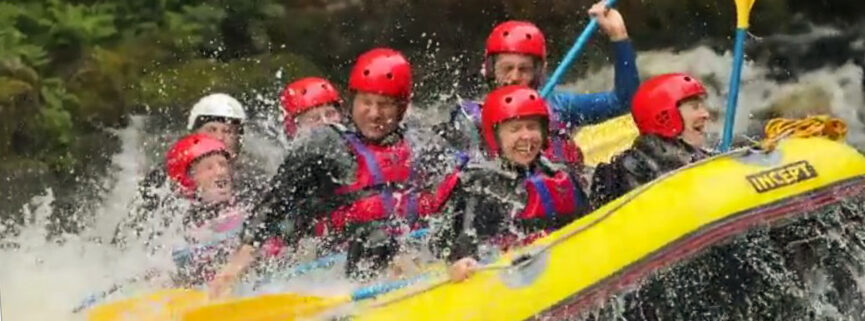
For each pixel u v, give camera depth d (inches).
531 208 825.5
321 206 878.4
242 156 1060.5
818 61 1849.2
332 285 856.9
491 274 770.8
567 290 756.0
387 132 893.2
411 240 864.9
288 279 861.2
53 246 1147.3
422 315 767.1
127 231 1026.1
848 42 1867.6
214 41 1736.0
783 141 811.4
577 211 839.7
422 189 892.0
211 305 827.4
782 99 1756.9
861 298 826.2
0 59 1469.0
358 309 789.2
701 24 1889.8
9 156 1391.5
